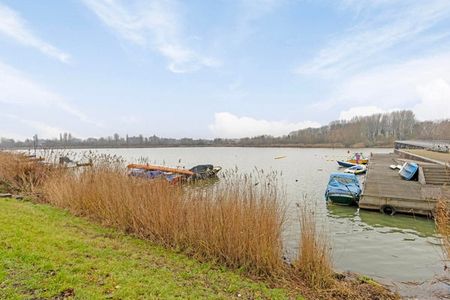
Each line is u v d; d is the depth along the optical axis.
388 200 14.38
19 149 16.77
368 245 9.86
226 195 6.96
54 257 4.76
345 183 17.38
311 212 7.44
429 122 103.00
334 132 118.56
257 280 5.67
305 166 43.88
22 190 11.36
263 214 6.33
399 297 5.82
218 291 4.85
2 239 5.07
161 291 4.31
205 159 55.88
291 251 7.29
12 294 3.49
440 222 6.79
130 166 10.62
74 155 12.84
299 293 5.33
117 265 5.00
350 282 6.17
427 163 20.86
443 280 6.95
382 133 118.88
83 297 3.67
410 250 9.39
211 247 6.45
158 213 7.34
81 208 9.07
